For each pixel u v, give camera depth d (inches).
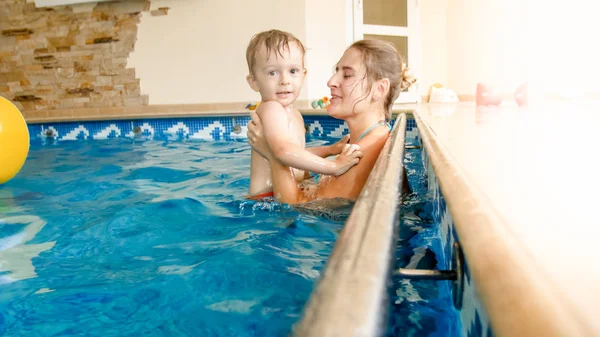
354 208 26.0
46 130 286.4
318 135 229.3
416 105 249.1
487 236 19.8
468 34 351.6
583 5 291.7
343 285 15.1
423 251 52.6
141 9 304.8
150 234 68.1
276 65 74.7
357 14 304.2
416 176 92.4
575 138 65.7
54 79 323.0
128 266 55.7
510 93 252.5
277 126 71.0
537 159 46.3
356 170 69.9
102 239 67.3
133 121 275.9
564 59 301.9
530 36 315.6
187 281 49.5
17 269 56.6
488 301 14.6
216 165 145.2
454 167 38.2
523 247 18.2
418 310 38.9
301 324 13.7
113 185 114.8
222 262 54.1
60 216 83.1
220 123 258.4
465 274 27.9
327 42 288.8
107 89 317.4
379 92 72.7
